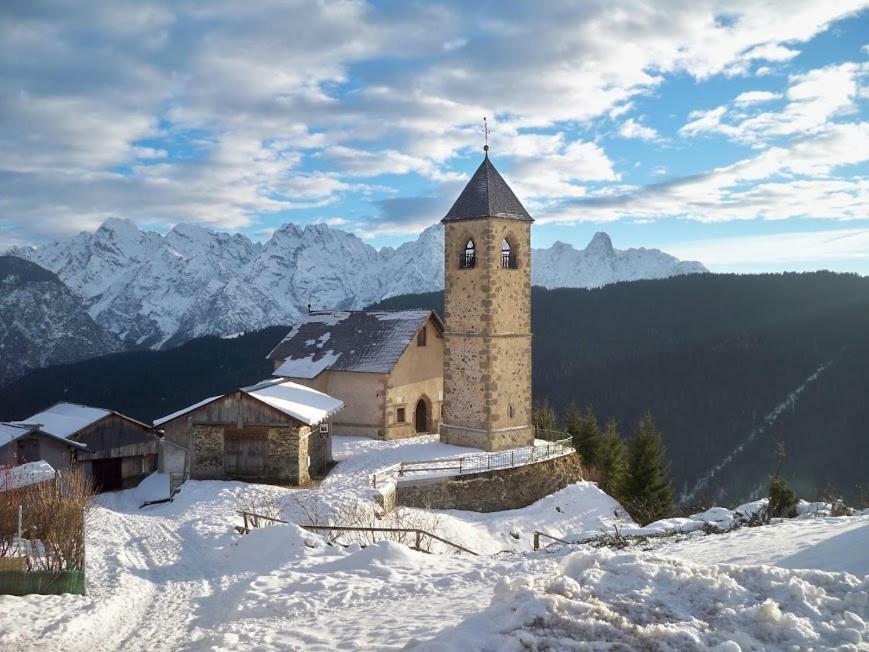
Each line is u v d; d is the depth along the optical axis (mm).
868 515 18125
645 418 44281
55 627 12789
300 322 46750
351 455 35125
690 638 8016
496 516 30328
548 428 50500
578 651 7902
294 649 9945
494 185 36031
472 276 35719
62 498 18953
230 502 26562
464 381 36188
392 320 42688
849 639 8047
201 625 13430
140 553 20297
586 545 19625
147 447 35469
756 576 9641
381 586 14836
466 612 11031
